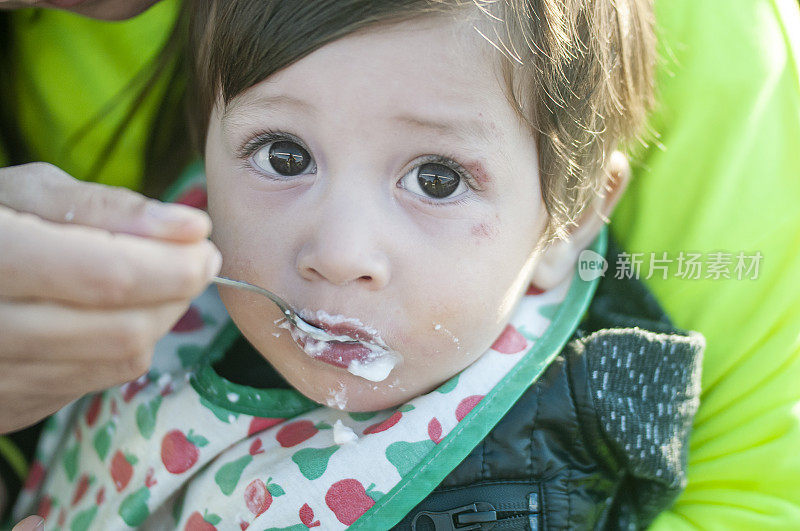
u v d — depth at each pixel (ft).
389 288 2.45
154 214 1.85
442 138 2.36
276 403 3.06
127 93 3.94
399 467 2.76
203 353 3.30
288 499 2.78
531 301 3.23
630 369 3.04
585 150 2.83
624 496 3.13
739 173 3.44
